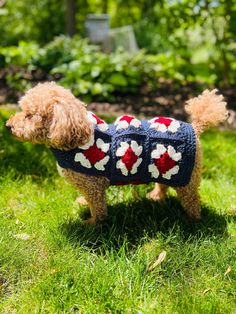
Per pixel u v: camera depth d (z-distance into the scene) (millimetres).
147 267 590
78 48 1533
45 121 605
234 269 590
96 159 626
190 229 686
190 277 591
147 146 635
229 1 1282
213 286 570
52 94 604
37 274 577
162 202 754
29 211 714
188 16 1337
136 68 1453
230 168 890
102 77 1357
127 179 647
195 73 1539
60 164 646
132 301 537
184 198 696
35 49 1511
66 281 558
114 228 680
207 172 870
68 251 616
